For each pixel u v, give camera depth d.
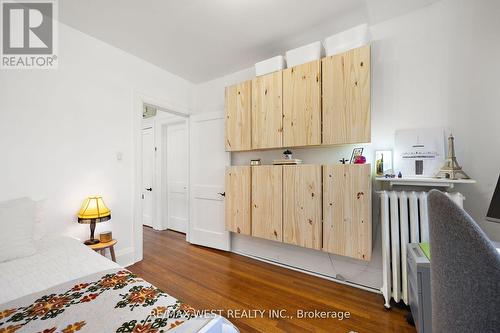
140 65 2.64
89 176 2.19
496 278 0.43
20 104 1.78
